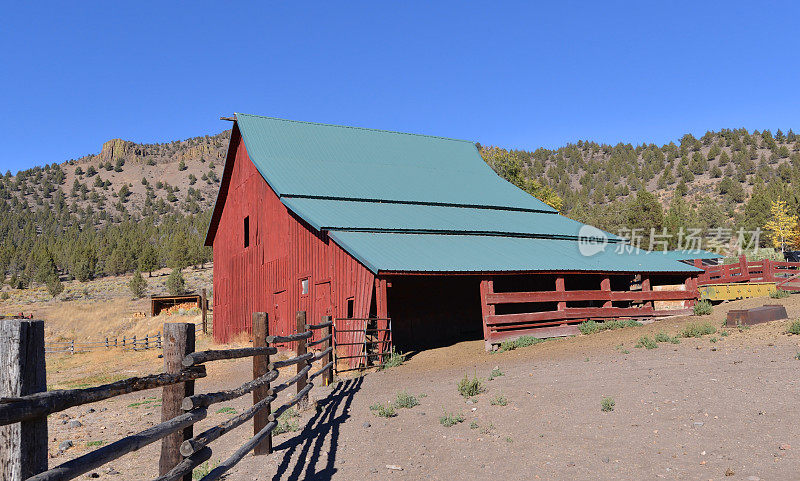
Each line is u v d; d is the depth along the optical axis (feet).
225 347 95.76
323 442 26.94
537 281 89.97
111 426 36.06
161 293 247.50
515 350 57.21
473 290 87.25
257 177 88.94
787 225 298.15
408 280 80.64
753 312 51.37
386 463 23.31
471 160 111.55
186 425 14.05
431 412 31.48
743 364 35.40
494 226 79.66
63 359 100.27
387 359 58.03
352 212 73.36
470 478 21.01
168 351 14.28
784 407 25.75
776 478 18.30
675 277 85.87
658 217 244.42
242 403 40.57
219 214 105.50
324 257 66.90
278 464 23.71
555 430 25.90
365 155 98.43
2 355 8.64
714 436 23.03
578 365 42.19
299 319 36.37
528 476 20.66
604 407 28.32
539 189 204.64
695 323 58.44
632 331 59.36
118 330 149.18
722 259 120.16
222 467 17.07
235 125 96.78
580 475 20.29
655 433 24.11
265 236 84.64
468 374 44.29
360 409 33.99
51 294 256.52
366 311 56.03
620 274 70.54
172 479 13.15
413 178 94.58
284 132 96.22
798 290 76.02
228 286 98.63
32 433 8.61
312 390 43.04
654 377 34.42
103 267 400.06
